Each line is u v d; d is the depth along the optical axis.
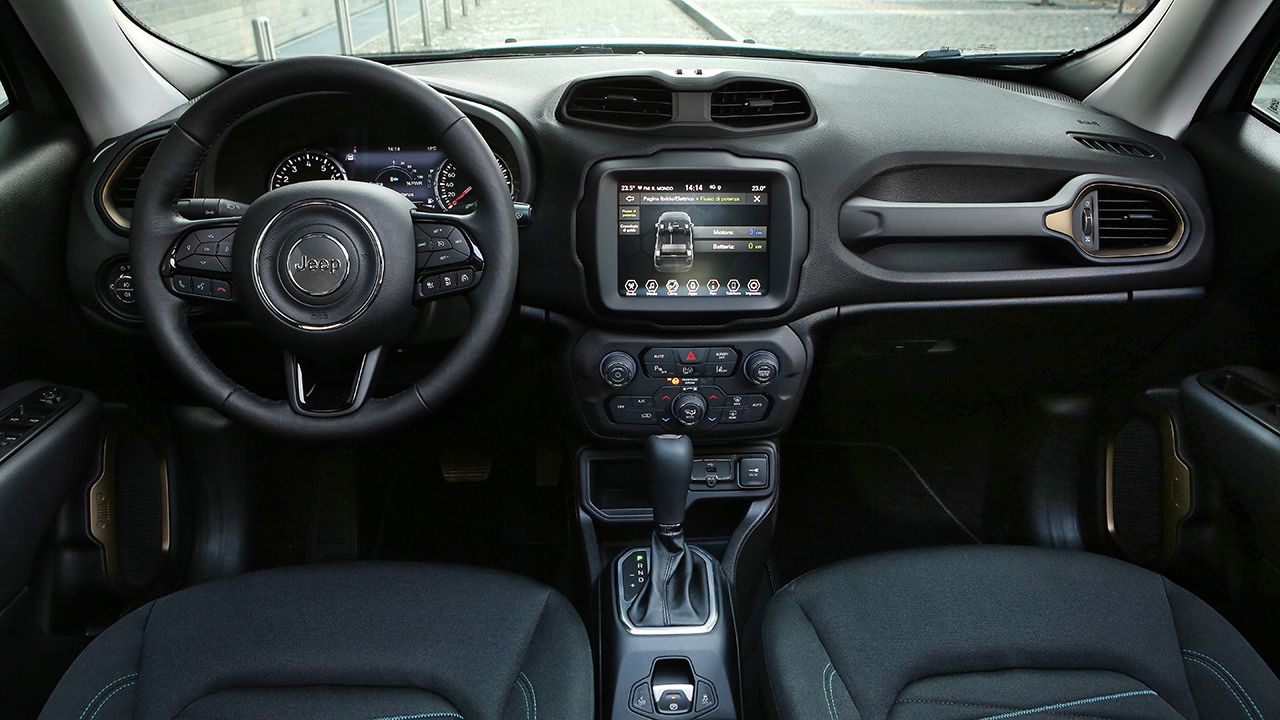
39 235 1.45
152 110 1.69
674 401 1.60
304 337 1.14
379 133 1.53
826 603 1.22
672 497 1.44
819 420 2.28
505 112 1.54
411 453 2.13
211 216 1.20
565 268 1.53
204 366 1.20
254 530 1.84
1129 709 1.02
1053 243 1.59
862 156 1.55
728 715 1.33
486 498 2.12
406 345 1.39
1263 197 1.51
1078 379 1.90
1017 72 1.99
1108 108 1.80
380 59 1.94
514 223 1.19
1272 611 1.37
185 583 1.75
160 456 1.72
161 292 1.18
